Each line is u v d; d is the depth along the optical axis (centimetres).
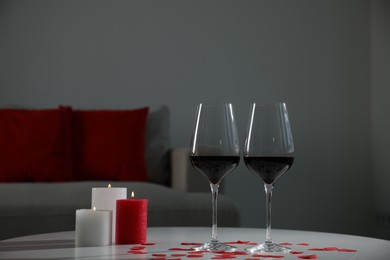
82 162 319
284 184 429
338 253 121
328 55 439
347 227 438
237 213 278
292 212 430
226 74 419
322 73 437
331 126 438
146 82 406
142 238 135
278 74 429
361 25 445
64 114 318
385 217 423
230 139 132
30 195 258
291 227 429
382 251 124
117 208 136
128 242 134
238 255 118
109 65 402
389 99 420
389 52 421
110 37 403
